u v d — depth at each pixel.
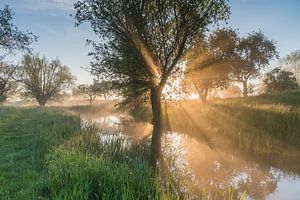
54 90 105.69
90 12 25.39
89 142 14.07
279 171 14.01
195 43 26.11
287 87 72.62
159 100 24.97
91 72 27.23
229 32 55.16
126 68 26.25
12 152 14.10
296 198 10.30
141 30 24.55
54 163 10.23
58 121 25.86
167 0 23.94
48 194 7.72
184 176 11.83
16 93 98.75
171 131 29.45
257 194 10.68
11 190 8.45
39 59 103.06
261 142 19.05
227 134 21.66
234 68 59.69
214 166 14.77
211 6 23.94
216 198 9.70
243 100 44.28
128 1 23.81
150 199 6.99
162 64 25.22
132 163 10.60
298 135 18.06
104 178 7.84
